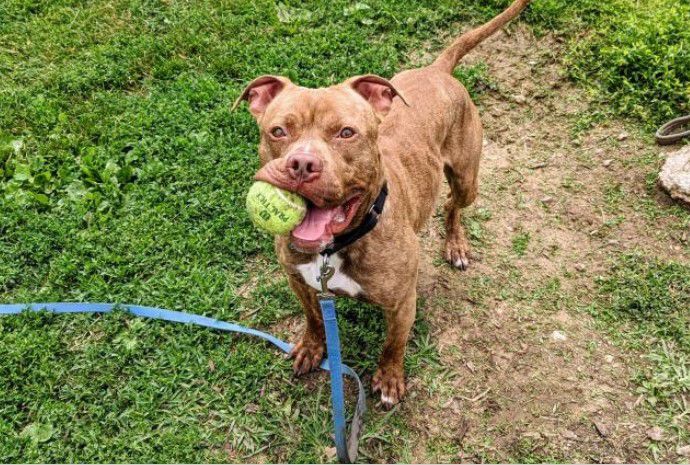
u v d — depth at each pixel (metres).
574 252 1.07
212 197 1.12
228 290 1.00
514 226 1.12
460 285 1.03
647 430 0.83
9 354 0.90
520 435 0.84
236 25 1.50
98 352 0.92
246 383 0.89
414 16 1.48
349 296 0.79
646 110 1.25
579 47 1.37
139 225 1.09
